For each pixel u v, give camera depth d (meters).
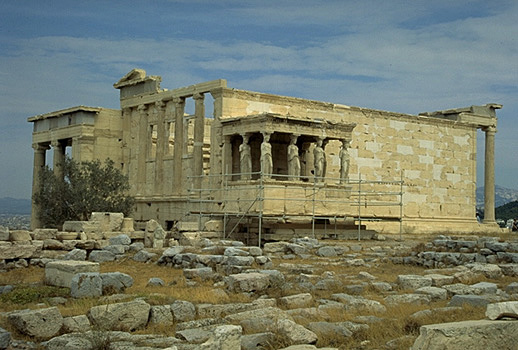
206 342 13.17
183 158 46.66
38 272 27.22
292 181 40.75
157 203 48.16
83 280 19.86
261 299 19.17
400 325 16.12
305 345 14.15
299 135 41.53
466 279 24.05
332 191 42.69
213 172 43.34
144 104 49.94
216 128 43.28
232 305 18.42
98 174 47.03
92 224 33.16
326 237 39.75
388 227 49.88
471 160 56.12
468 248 31.73
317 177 38.31
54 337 14.98
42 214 48.28
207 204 42.97
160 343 14.62
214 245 31.45
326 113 47.41
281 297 20.14
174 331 16.12
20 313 15.54
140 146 50.25
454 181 54.75
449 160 54.56
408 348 13.95
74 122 51.62
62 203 46.72
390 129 51.00
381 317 17.58
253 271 23.27
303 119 41.22
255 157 44.38
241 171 41.50
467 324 12.66
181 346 14.10
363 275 24.70
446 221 53.69
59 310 16.50
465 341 12.30
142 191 49.94
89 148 50.78
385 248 34.72
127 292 20.44
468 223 55.00
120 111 52.28
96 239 33.09
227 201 38.31
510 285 21.64
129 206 47.22
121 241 31.72
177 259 27.67
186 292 20.75
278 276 21.84
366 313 18.16
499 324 12.70
